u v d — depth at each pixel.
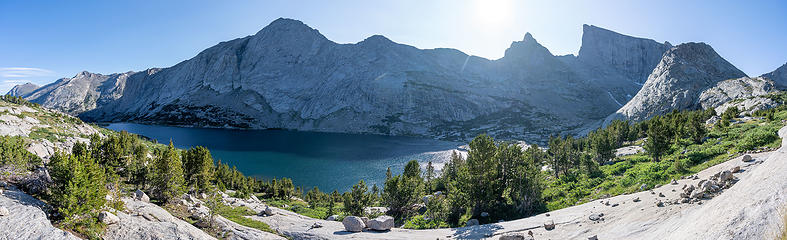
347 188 104.56
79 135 93.50
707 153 36.81
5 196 18.34
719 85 174.38
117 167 49.31
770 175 13.62
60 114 105.81
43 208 18.11
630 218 20.59
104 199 19.89
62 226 17.33
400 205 45.62
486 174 37.84
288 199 75.62
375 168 133.25
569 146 76.31
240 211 35.12
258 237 24.53
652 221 18.83
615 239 18.22
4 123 71.38
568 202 35.94
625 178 37.47
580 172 53.03
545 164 86.38
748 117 74.06
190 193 43.59
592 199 34.00
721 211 13.78
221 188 44.84
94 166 20.42
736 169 22.61
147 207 25.23
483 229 26.83
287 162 145.00
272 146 196.75
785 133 29.83
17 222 15.87
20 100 98.88
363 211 44.44
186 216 28.89
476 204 37.66
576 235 20.56
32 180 21.50
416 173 62.09
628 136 89.62
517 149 44.09
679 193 22.45
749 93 147.12
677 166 33.12
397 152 175.00
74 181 18.31
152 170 36.22
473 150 44.12
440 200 39.41
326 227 30.23
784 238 9.23
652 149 47.53
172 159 34.06
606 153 60.81
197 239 20.80
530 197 35.88
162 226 20.97
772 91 132.38
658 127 47.69
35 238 14.95
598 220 22.30
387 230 29.34
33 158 29.81
